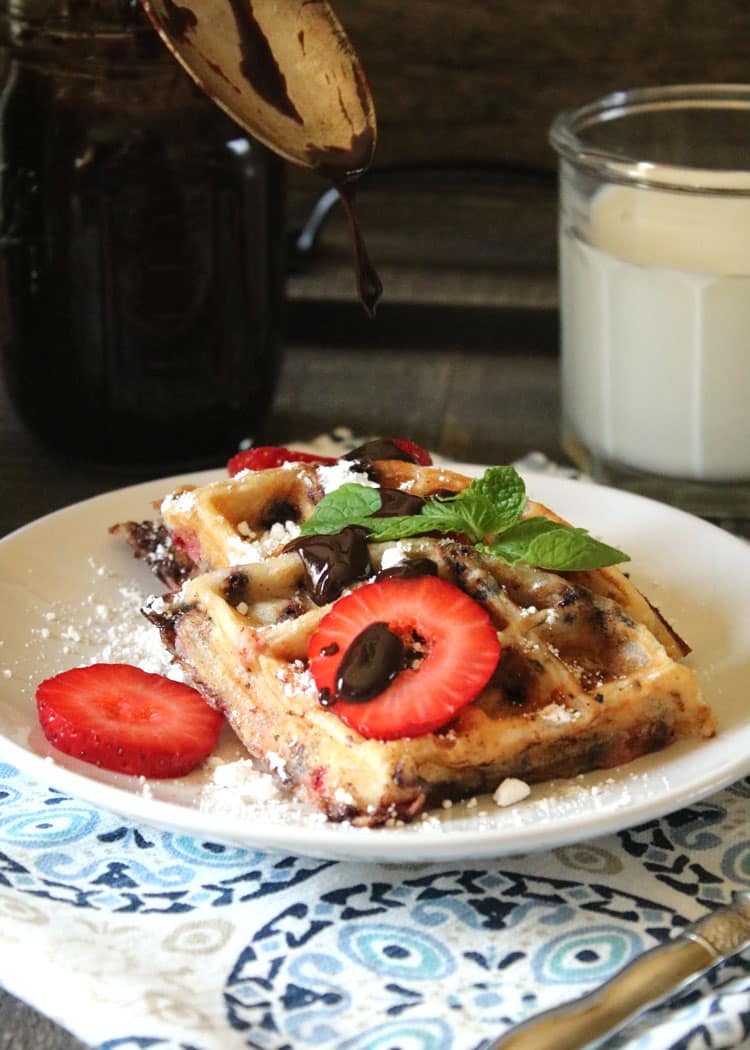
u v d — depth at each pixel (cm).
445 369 70
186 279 56
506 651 43
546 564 45
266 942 39
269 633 44
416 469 49
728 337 56
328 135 49
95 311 56
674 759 42
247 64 48
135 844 42
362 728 41
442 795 41
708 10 73
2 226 56
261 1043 37
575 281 60
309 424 65
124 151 54
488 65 75
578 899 40
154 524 51
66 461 61
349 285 72
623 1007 37
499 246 76
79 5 53
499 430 65
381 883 41
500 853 39
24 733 43
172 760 42
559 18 74
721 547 51
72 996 37
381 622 42
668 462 58
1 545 50
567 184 60
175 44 48
